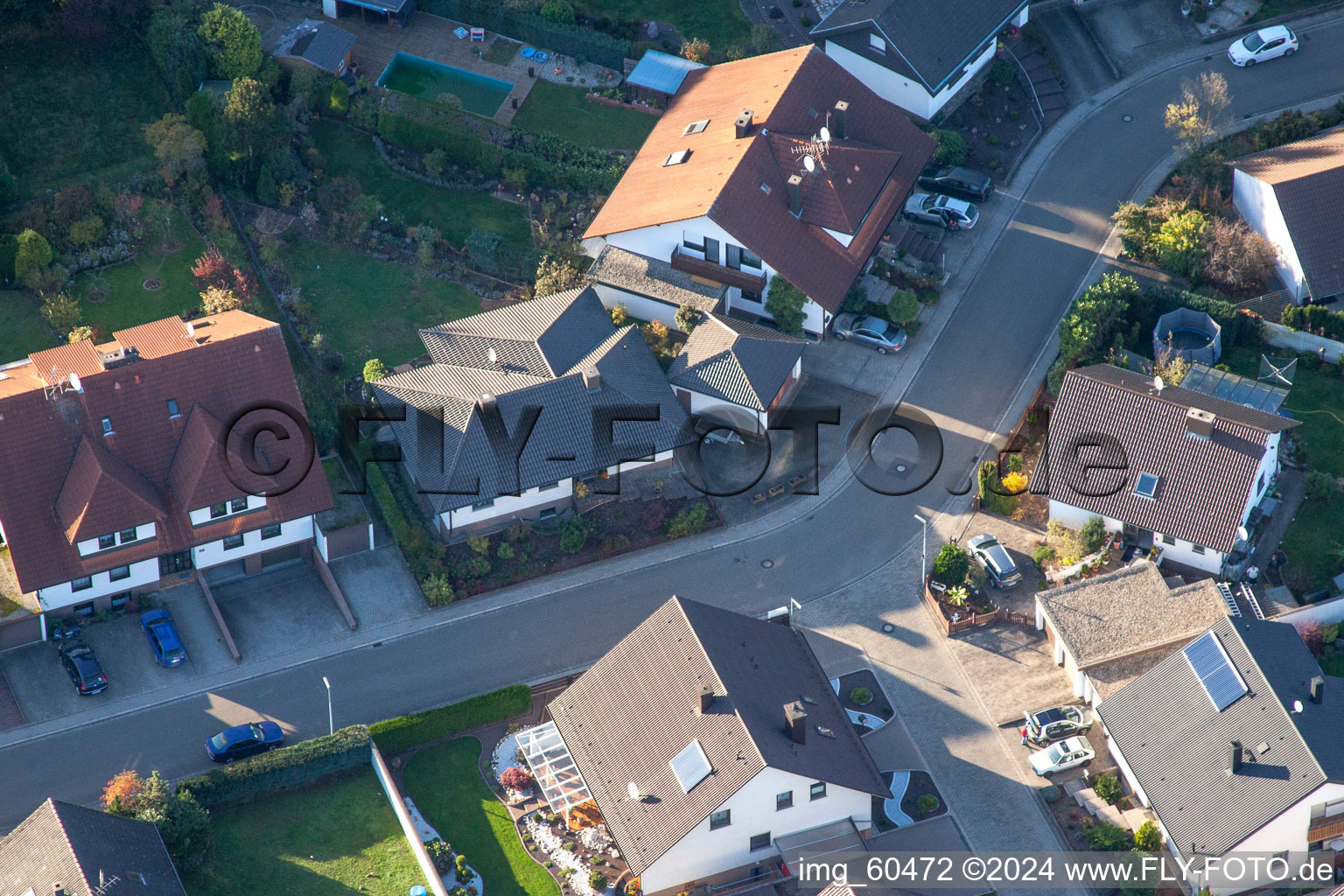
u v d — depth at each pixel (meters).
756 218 95.81
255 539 86.50
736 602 87.12
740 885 75.88
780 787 73.56
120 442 84.31
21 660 83.38
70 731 80.81
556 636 85.88
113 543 83.25
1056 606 83.44
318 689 83.31
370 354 96.56
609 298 98.50
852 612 86.81
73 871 68.38
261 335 86.94
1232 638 78.00
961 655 84.88
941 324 99.31
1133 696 78.94
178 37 103.69
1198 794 74.94
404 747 80.94
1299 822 73.12
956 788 79.56
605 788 75.69
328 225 102.00
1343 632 84.12
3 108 103.50
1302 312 95.69
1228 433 85.44
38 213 98.06
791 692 78.38
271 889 74.94
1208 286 99.75
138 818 73.38
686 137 101.81
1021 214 104.69
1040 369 96.75
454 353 92.50
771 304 95.62
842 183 98.12
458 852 77.06
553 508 90.69
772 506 91.19
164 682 83.00
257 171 103.00
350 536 88.00
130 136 103.75
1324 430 92.81
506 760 80.88
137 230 99.12
